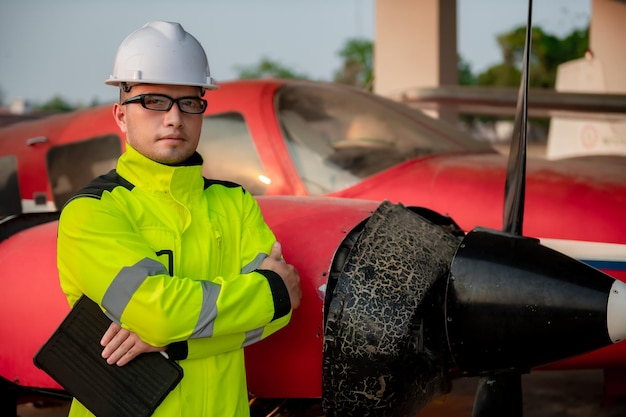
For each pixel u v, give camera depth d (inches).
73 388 81.7
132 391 80.2
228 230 87.2
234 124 168.1
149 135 81.5
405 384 92.1
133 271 76.7
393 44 386.6
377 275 92.3
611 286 88.2
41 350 82.7
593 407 173.3
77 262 78.6
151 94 81.4
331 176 160.2
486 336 90.0
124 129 85.7
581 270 89.9
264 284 82.7
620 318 86.5
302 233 104.7
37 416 171.5
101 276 77.4
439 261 96.1
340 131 169.9
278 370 101.1
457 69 384.2
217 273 84.9
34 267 111.0
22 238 118.0
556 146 382.0
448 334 91.7
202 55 85.7
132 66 82.1
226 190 90.4
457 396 181.6
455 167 160.2
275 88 173.8
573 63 370.9
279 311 83.6
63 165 188.4
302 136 165.0
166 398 80.6
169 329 76.5
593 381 195.2
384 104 187.2
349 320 90.4
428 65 377.4
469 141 186.7
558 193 147.3
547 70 1192.8
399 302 91.0
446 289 91.7
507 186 98.1
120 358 80.0
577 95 220.5
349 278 92.0
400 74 385.4
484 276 90.4
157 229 81.9
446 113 363.6
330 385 91.9
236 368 85.2
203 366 82.0
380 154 166.4
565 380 197.0
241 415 85.4
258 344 101.1
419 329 93.2
